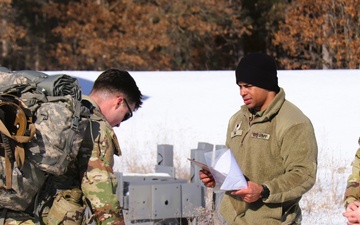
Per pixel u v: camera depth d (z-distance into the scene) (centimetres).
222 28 3931
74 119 447
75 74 2141
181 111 1703
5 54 4084
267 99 533
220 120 1633
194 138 1503
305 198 1022
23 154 436
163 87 1936
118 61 3872
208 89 1895
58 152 442
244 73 529
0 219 461
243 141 547
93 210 462
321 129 1504
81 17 3978
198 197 805
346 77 1933
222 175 511
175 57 3966
